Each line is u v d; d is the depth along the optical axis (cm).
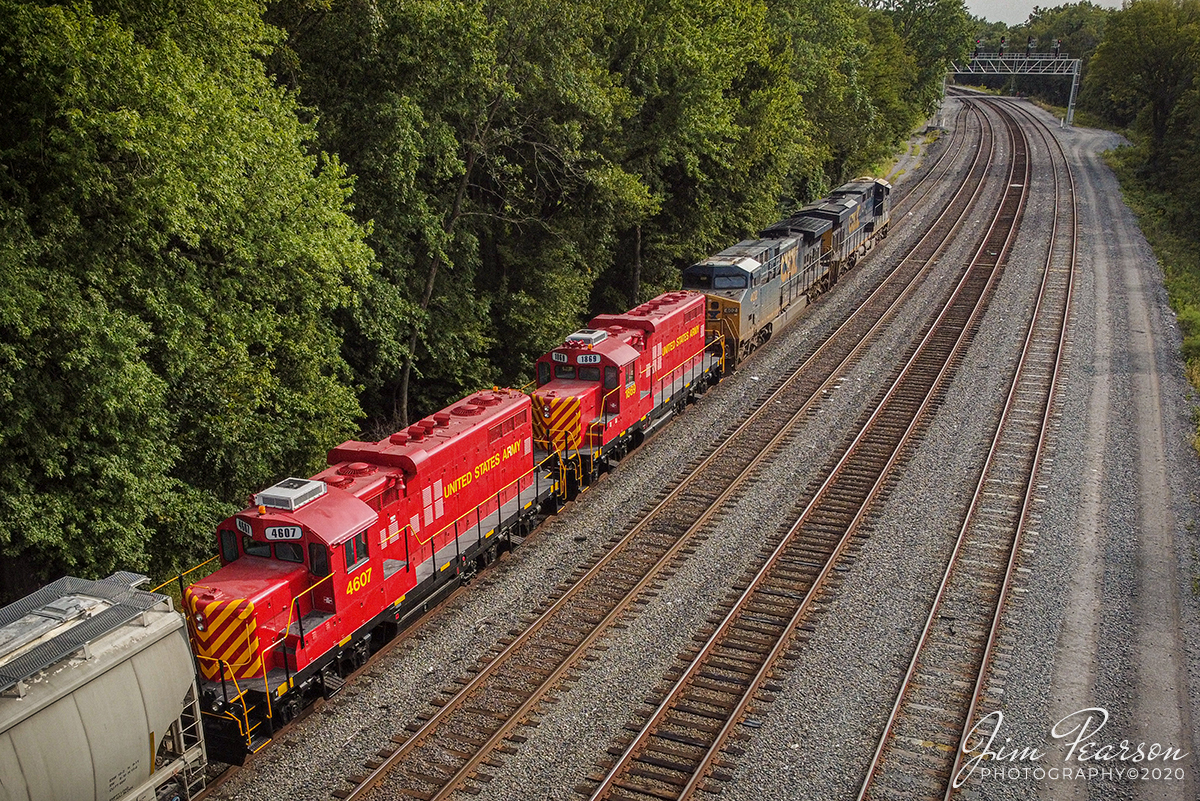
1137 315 3828
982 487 2350
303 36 2481
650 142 3491
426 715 1525
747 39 4056
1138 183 7038
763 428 2853
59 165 1602
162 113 1664
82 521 1666
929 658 1650
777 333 3903
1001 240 5303
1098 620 1756
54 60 1499
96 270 1655
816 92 5978
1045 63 11775
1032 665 1623
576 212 3353
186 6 1841
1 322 1464
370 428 2833
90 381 1612
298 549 1548
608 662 1670
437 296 2878
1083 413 2825
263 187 1970
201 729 1336
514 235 3338
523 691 1588
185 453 1994
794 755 1405
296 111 2448
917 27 10006
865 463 2538
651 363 2762
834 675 1605
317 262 2033
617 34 3297
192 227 1753
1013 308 4000
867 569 1972
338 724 1523
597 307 3984
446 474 1923
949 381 3175
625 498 2394
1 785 1065
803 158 5531
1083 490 2316
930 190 7138
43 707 1102
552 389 2488
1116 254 4866
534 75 2789
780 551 2052
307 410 2183
